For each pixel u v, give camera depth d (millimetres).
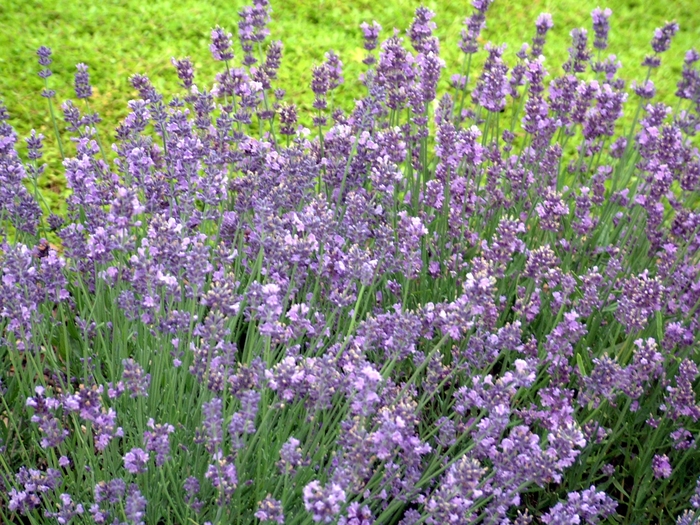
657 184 942
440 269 954
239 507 715
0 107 894
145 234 838
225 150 895
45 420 690
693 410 812
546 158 994
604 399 786
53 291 770
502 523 712
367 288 896
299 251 747
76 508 727
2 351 839
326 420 729
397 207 965
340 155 886
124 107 1435
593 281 825
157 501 740
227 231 875
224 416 719
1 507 757
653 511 836
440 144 919
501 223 795
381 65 977
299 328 715
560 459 690
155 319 743
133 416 775
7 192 795
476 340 777
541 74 1010
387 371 731
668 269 907
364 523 670
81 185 813
